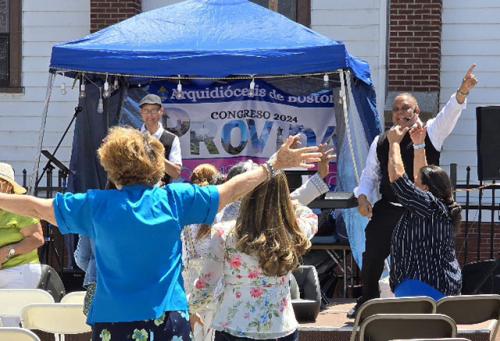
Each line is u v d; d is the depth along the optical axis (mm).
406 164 8477
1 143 14617
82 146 11641
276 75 10695
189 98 12164
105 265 4613
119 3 14062
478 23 13781
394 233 7020
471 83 8242
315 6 14109
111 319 4520
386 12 13758
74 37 14500
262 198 5090
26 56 14633
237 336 5082
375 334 6012
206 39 10383
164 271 4598
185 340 4613
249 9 10977
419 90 13500
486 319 6645
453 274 6867
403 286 6898
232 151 12148
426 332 6027
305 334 7984
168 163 10258
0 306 7051
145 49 10219
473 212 13406
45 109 10633
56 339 7305
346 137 11133
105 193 4688
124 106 11961
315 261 10930
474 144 13766
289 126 12047
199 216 4762
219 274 5215
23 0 14633
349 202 9406
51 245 11906
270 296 5121
